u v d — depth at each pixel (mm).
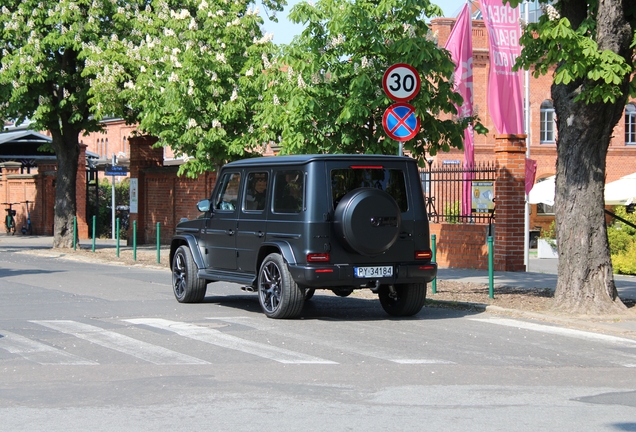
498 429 6086
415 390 7414
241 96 21516
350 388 7488
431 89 15242
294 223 11734
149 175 30672
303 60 14734
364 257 11727
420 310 13078
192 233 14117
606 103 12023
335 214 11578
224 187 13477
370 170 11977
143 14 25969
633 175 27688
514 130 19844
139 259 23875
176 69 21312
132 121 27641
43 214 40719
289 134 15125
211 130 20969
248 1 23562
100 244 32125
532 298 13969
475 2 22422
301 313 12812
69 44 25469
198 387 7531
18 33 26062
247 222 12664
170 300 14375
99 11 25594
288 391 7355
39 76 25734
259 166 12648
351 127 15156
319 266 11469
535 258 25609
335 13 14477
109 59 24641
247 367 8477
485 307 13094
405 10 14594
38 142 42094
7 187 44125
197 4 23609
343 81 15070
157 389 7457
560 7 12531
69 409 6719
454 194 20875
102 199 42062
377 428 6102
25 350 9484
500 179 19172
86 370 8359
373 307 13703
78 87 26703
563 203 12562
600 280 12320
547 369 8516
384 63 15023
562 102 12445
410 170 12273
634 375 8250
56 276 18969
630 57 11898
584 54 11023
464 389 7473
